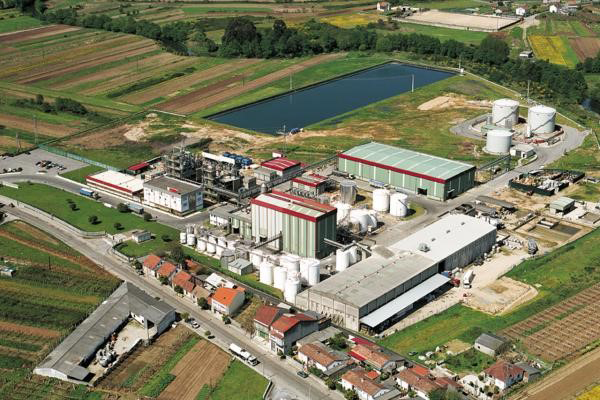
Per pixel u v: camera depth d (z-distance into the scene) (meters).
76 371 146.50
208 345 156.25
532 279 182.50
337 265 186.00
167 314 163.12
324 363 145.25
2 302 173.62
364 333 160.50
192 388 142.75
